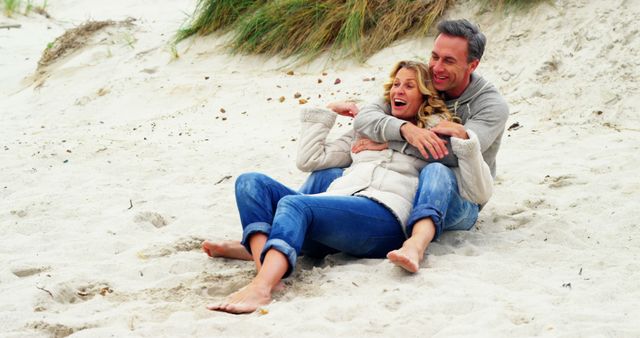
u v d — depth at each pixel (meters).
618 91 8.07
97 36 12.80
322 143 5.44
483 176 5.02
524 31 9.22
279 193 4.96
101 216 6.28
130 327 4.22
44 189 7.03
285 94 9.66
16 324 4.29
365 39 10.15
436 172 4.93
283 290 4.59
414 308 4.24
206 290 4.76
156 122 9.45
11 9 16.64
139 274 5.08
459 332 3.96
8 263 5.28
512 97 8.45
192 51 11.55
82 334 4.07
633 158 6.76
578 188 6.34
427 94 5.14
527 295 4.45
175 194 6.83
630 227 5.56
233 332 4.08
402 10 10.14
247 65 10.80
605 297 4.39
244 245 4.84
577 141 7.41
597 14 8.91
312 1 10.71
